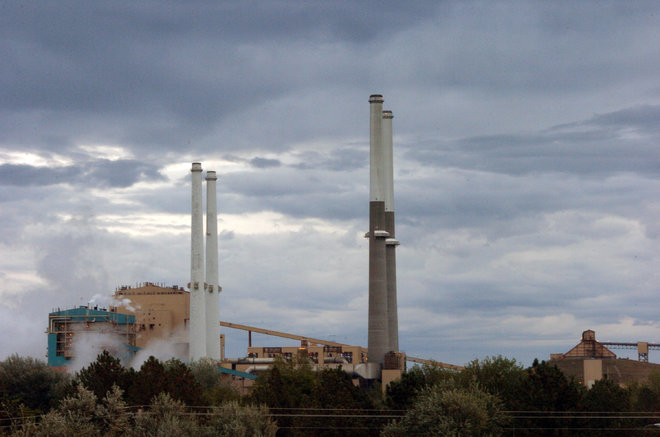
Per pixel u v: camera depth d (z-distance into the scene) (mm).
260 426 100938
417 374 131000
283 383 129500
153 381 118625
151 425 98062
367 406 119188
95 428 95000
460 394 98812
